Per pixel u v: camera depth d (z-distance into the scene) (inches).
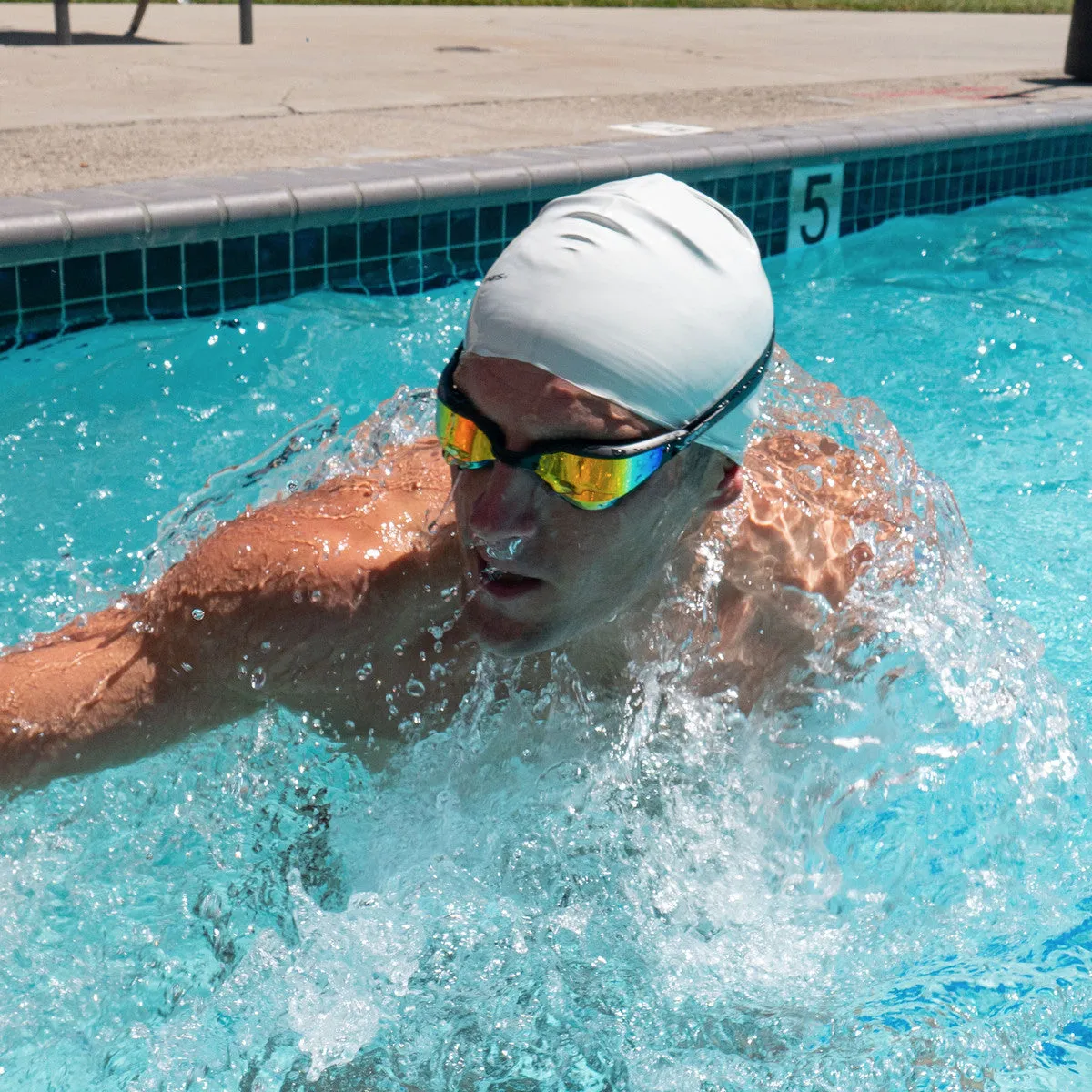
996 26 445.1
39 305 133.0
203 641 52.6
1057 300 169.3
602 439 43.0
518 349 42.9
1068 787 70.2
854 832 65.4
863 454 70.8
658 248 45.5
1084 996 59.0
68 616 81.8
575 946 58.1
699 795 60.0
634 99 248.1
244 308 147.5
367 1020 55.7
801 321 159.8
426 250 161.6
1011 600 96.8
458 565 52.9
